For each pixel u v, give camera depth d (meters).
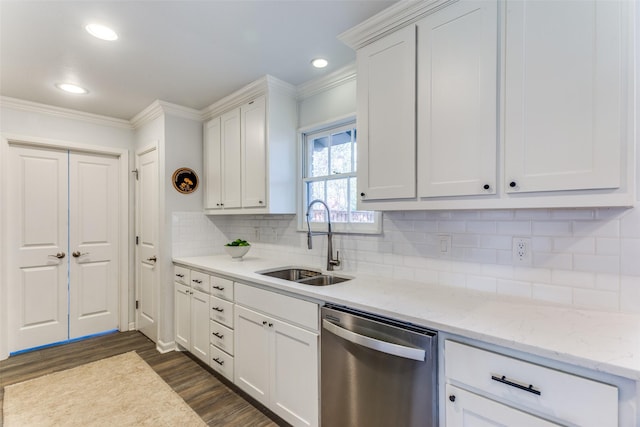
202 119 3.16
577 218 1.33
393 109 1.58
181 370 2.55
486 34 1.27
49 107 2.92
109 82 2.44
